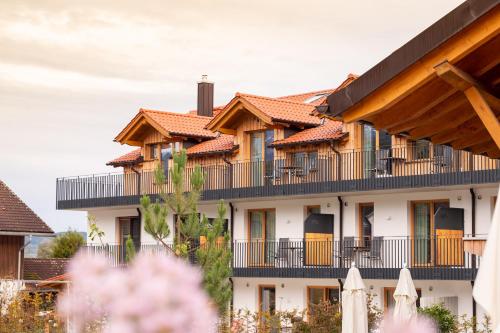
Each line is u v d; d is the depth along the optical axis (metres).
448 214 27.80
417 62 6.57
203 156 37.22
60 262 44.28
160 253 3.50
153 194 37.94
